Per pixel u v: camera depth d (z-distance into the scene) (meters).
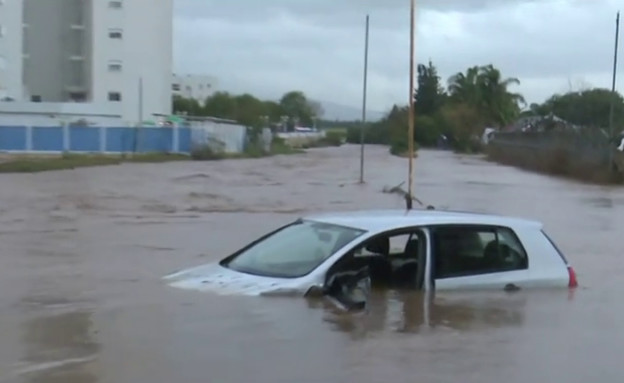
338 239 8.45
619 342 7.11
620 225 20.86
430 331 7.25
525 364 6.43
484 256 8.76
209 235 17.19
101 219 20.58
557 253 9.17
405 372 6.12
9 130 63.69
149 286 8.89
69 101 78.44
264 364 6.19
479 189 34.78
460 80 107.56
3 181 34.12
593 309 8.31
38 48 79.19
